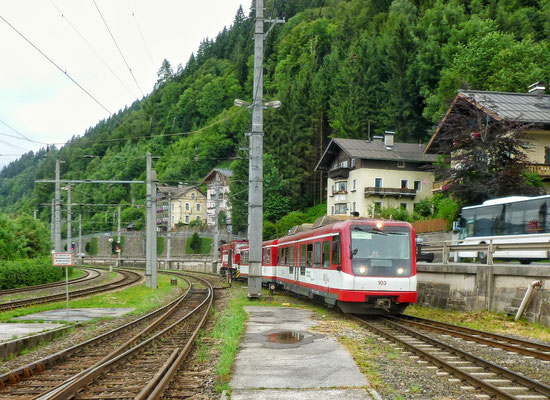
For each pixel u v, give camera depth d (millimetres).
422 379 7887
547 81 48094
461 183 30016
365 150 60875
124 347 10336
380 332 12414
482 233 27703
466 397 6918
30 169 148375
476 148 29344
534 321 13727
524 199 24859
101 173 100500
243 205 72750
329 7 130250
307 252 20422
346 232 15891
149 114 115125
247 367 8477
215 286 35094
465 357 9289
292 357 9312
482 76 51875
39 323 14391
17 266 31969
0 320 14945
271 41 131000
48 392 6957
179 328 14023
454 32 65562
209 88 115625
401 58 72625
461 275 17641
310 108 84438
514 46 50875
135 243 98375
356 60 83250
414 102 72000
